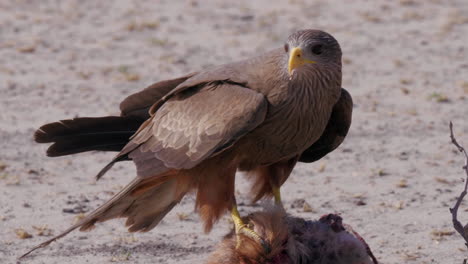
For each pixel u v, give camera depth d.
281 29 25.14
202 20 26.08
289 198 13.74
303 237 8.58
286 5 27.94
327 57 9.84
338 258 8.49
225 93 10.09
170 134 10.26
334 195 13.87
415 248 11.68
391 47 23.50
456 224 9.64
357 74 21.22
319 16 26.64
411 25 25.53
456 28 25.12
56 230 12.38
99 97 19.38
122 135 11.32
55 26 25.23
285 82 9.84
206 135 9.91
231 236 8.82
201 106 10.15
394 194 13.85
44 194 13.92
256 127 9.95
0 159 15.62
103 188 14.23
